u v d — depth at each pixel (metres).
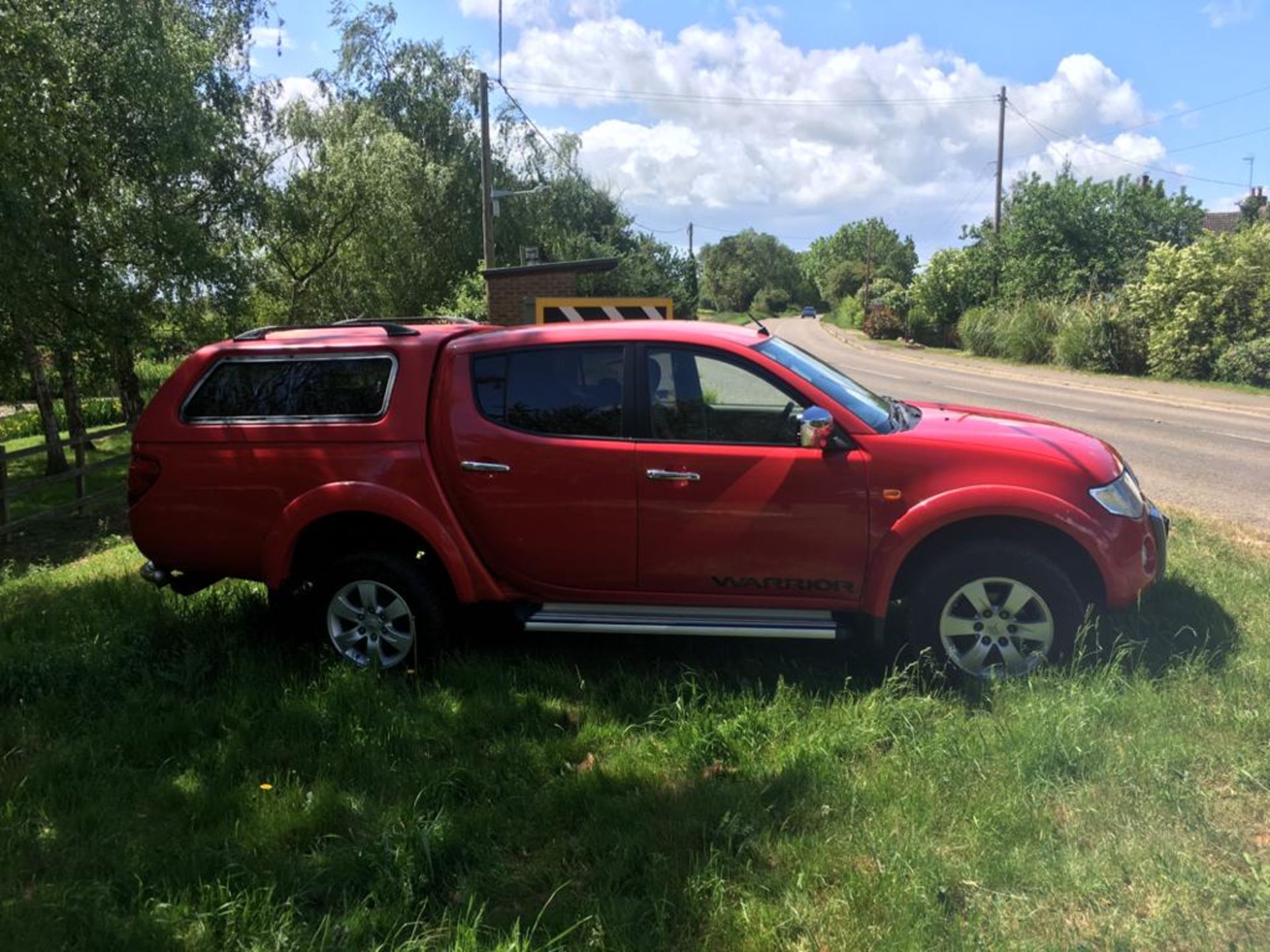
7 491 10.68
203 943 2.49
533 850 2.95
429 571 4.46
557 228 33.19
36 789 3.30
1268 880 2.64
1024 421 4.63
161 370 28.59
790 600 4.15
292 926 2.54
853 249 119.88
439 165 28.02
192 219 15.58
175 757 3.57
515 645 4.72
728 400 4.21
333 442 4.33
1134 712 3.60
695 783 3.29
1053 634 3.97
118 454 18.19
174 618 4.94
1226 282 22.42
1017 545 3.98
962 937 2.44
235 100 18.05
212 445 4.44
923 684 4.00
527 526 4.25
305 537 4.43
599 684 4.18
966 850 2.83
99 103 13.18
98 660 4.38
